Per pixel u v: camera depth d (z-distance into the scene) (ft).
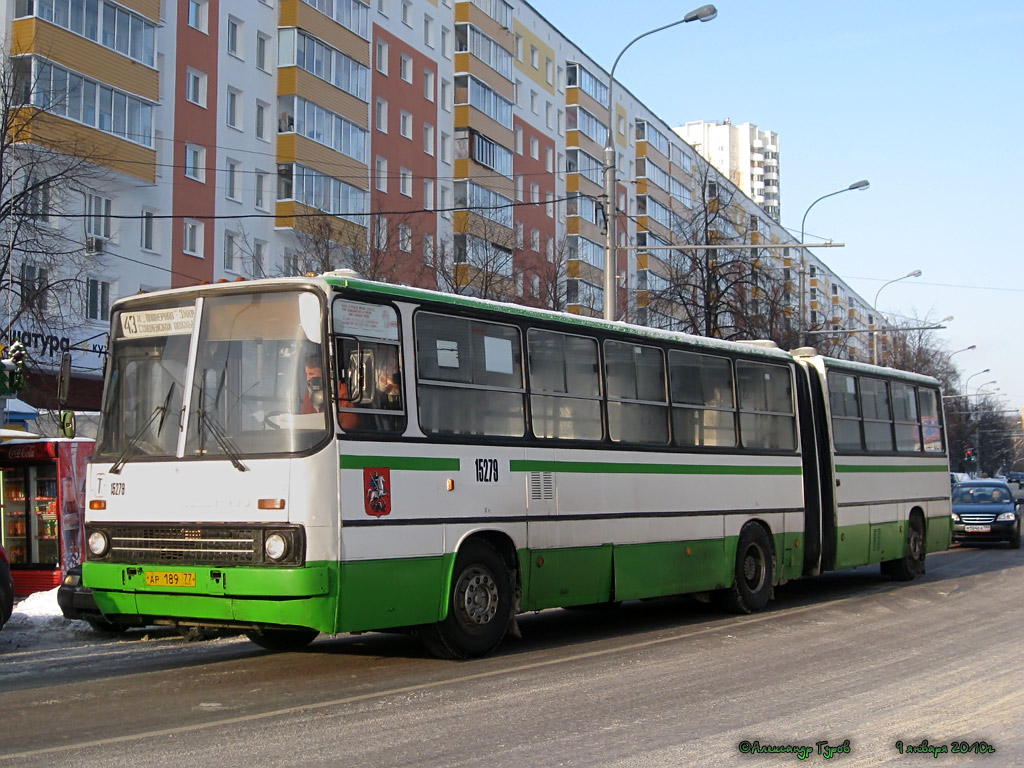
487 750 22.79
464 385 34.24
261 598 29.17
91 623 40.70
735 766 21.75
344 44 144.87
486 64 179.01
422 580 31.94
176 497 30.60
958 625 43.42
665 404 43.50
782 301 152.35
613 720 25.76
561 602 37.37
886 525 59.31
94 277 109.81
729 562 46.34
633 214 229.66
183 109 122.42
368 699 28.12
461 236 149.07
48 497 51.62
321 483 29.27
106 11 109.19
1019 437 390.83
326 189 140.67
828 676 31.94
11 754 22.24
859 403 58.08
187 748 22.79
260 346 30.58
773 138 581.12
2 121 90.63
